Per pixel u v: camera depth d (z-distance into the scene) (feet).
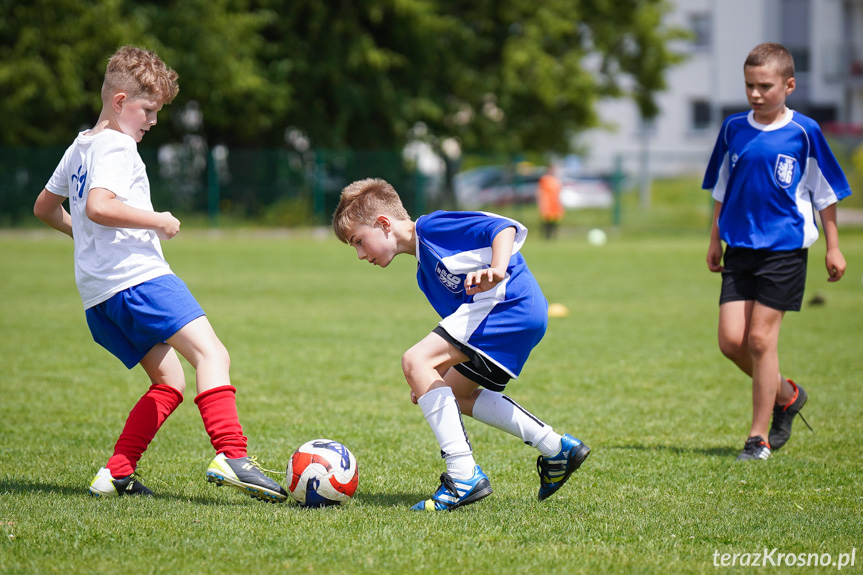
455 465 30.35
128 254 31.17
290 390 53.62
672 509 30.96
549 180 221.46
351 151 239.09
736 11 360.89
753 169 39.58
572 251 185.68
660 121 373.61
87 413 47.21
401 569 24.32
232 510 30.01
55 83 200.95
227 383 31.45
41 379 55.93
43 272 126.41
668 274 136.46
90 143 31.27
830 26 356.38
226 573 23.86
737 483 34.88
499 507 31.07
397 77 245.04
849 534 28.02
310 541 26.50
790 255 39.22
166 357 32.78
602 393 53.57
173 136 237.86
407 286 117.29
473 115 250.16
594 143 374.84
